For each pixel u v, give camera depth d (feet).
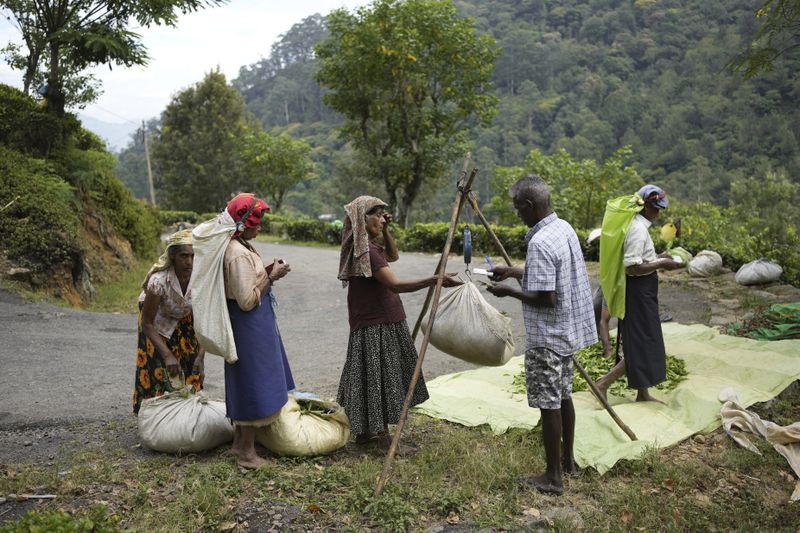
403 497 12.06
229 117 180.65
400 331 14.06
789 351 21.11
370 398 13.73
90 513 10.61
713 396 17.47
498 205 91.56
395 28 83.82
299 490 12.36
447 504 11.73
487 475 13.02
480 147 320.91
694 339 23.62
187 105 182.09
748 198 73.87
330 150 358.64
